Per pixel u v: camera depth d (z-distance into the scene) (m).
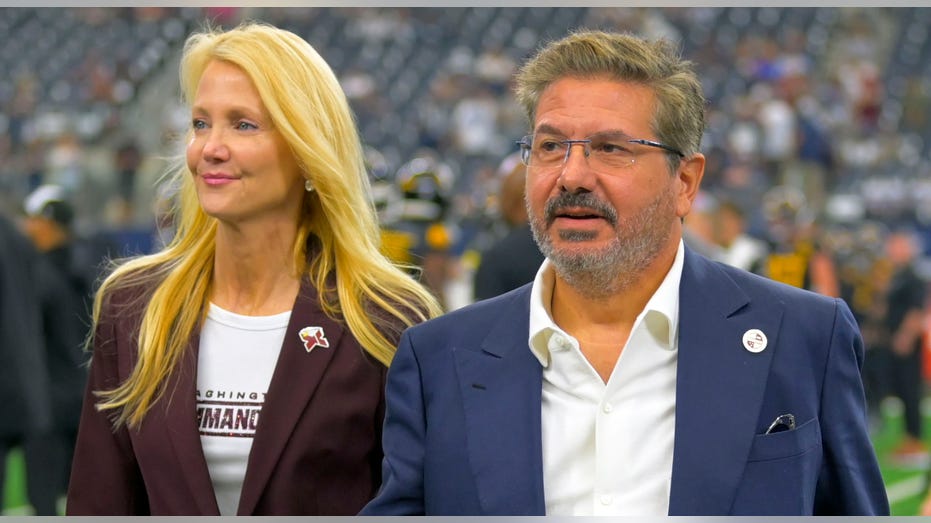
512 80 2.65
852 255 13.48
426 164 6.29
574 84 2.38
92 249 7.16
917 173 21.31
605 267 2.36
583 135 2.35
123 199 15.87
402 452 2.49
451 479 2.40
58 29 25.48
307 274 2.96
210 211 2.87
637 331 2.37
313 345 2.86
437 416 2.46
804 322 2.40
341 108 2.96
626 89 2.37
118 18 25.45
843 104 24.16
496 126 22.72
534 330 2.41
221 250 2.96
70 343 6.69
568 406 2.38
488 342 2.47
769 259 9.91
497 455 2.36
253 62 2.86
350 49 25.70
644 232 2.37
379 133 22.92
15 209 16.17
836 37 26.56
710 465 2.28
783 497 2.27
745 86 24.16
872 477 2.38
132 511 2.96
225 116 2.88
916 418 10.70
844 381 2.38
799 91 23.67
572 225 2.34
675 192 2.43
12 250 5.88
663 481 2.32
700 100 2.47
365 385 2.86
